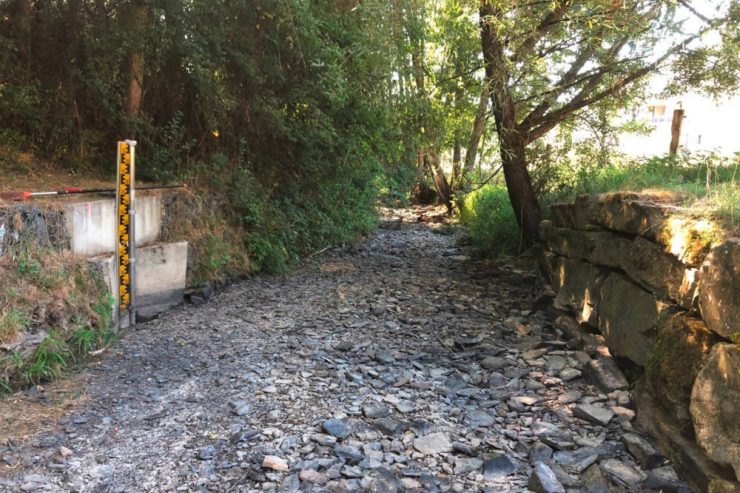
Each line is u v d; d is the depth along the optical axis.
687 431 3.21
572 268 5.92
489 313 6.63
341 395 4.27
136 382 4.59
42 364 4.45
